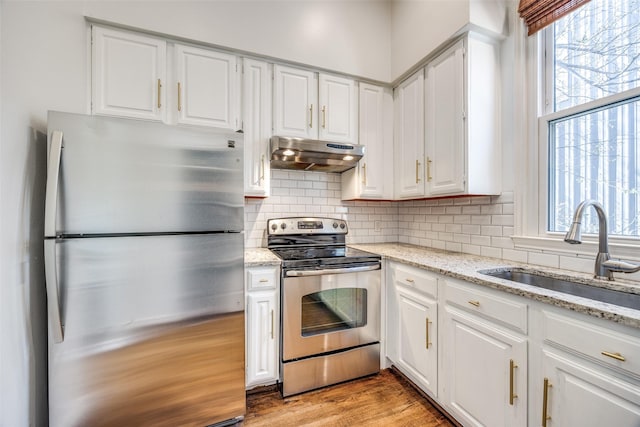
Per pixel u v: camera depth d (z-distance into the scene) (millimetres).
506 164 1734
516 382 1115
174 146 1329
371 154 2314
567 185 1499
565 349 965
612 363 844
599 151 1372
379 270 1957
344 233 2412
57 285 1125
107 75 1621
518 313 1109
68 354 1162
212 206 1408
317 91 2156
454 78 1773
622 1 1288
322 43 2121
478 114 1704
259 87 1990
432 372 1562
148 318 1283
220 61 1886
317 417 1548
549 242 1493
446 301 1471
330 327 1823
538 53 1603
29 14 1212
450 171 1800
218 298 1427
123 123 1234
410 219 2578
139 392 1279
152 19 1682
